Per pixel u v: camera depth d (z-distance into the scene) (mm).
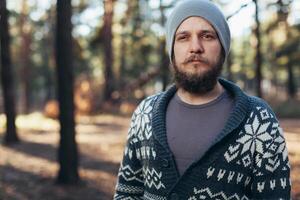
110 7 27703
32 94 43000
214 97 1750
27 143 13891
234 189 1651
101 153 12141
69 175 8438
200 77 1691
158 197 1736
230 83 1776
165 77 17531
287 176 1696
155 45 37156
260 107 1698
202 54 1697
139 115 1864
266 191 1666
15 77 38750
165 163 1701
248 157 1648
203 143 1674
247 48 42656
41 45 41438
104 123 21625
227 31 1748
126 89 26344
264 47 38875
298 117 21859
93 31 34344
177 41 1743
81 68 38469
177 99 1790
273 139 1665
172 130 1734
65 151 8430
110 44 28438
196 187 1651
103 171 9797
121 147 13070
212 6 1724
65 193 8094
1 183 8523
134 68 36500
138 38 34188
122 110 25938
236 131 1646
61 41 8008
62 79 8188
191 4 1718
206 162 1646
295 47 24844
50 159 11336
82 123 21562
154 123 1767
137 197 1949
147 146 1786
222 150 1639
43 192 8039
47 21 34875
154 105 1831
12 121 13898
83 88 25438
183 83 1723
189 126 1715
